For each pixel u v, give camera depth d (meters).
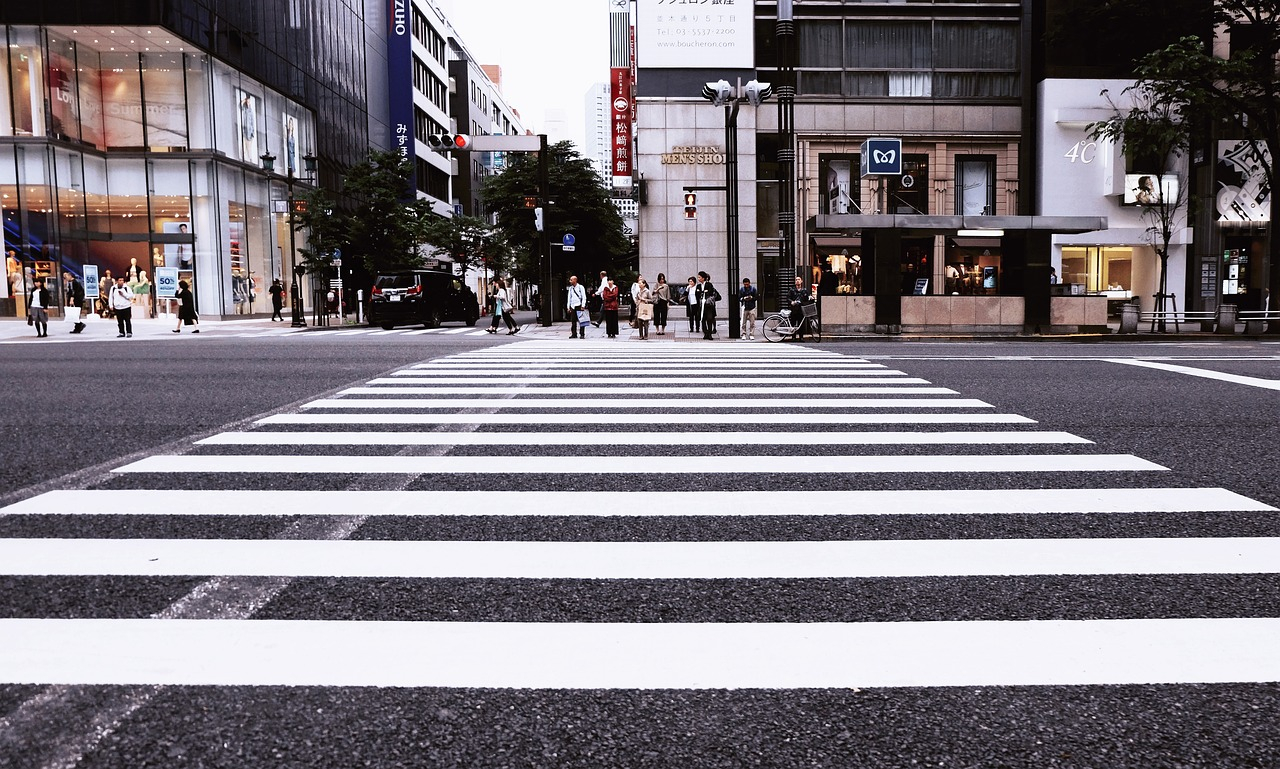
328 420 7.34
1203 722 2.22
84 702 2.30
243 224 36.31
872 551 3.71
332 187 46.00
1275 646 2.69
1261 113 25.72
